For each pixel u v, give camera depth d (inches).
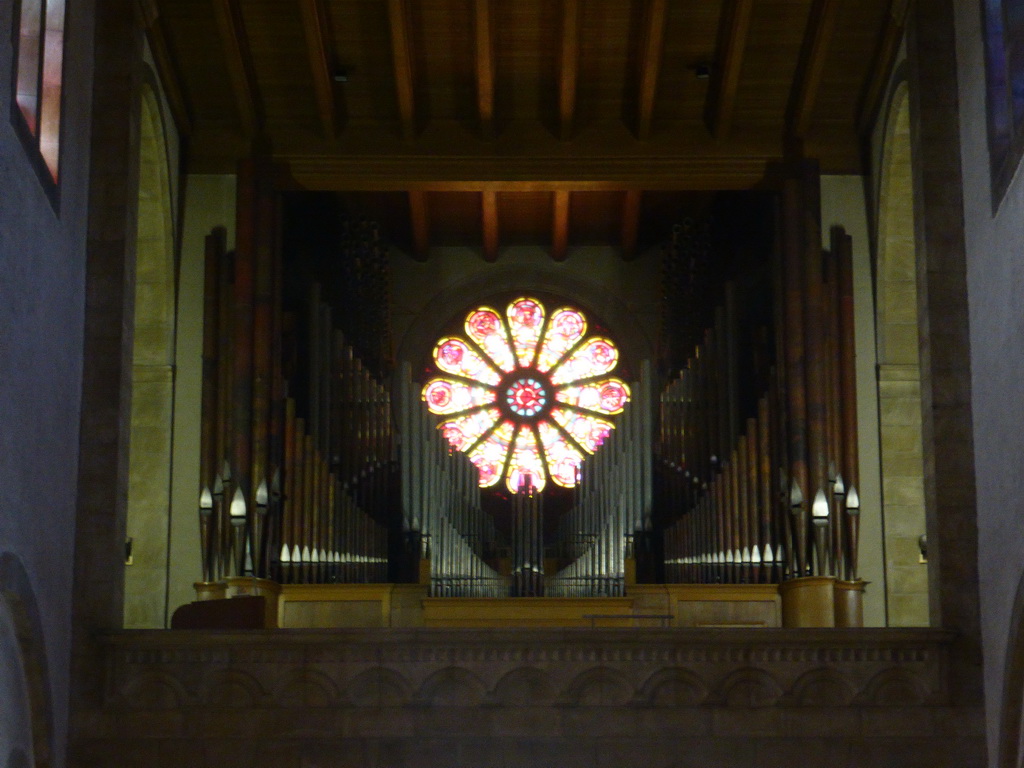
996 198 631.8
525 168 856.3
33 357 581.9
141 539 813.2
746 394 896.3
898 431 834.8
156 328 836.6
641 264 1038.4
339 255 975.0
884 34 804.6
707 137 859.4
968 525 661.9
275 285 837.8
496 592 853.8
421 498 863.1
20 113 559.2
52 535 611.2
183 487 819.4
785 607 807.7
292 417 836.6
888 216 834.2
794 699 644.1
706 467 902.4
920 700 644.7
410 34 807.1
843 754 639.1
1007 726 613.9
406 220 1021.8
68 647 633.0
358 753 634.8
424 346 1030.4
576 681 643.5
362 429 901.2
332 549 842.8
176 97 834.8
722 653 647.1
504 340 1038.4
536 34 820.6
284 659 642.2
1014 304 609.6
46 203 598.5
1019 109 615.5
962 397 674.2
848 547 798.5
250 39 816.3
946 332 681.0
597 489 884.0
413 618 831.7
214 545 787.4
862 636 646.5
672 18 809.5
